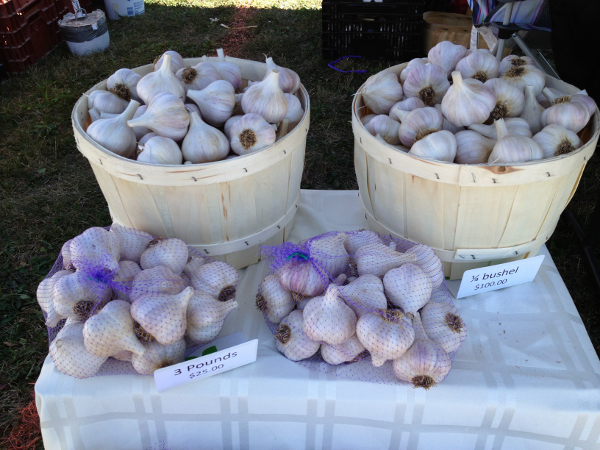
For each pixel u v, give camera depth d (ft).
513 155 2.21
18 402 2.97
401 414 2.11
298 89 2.90
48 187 4.65
